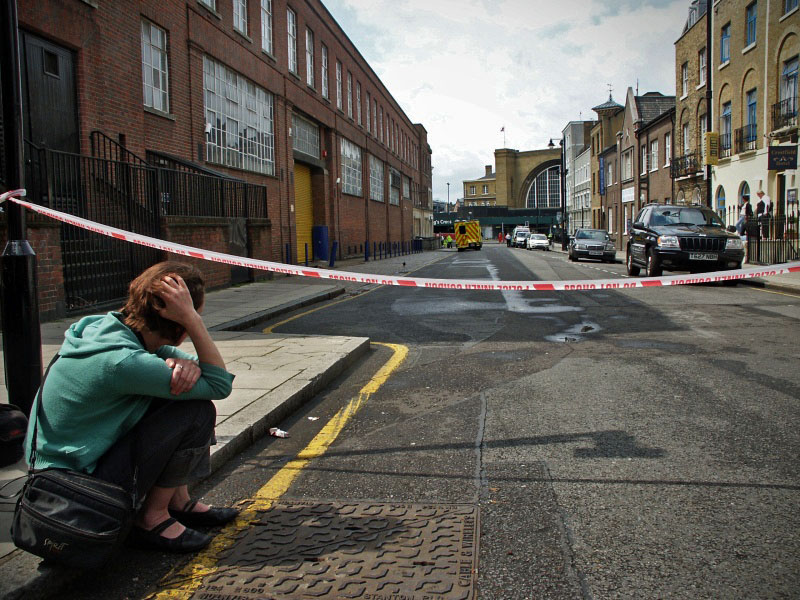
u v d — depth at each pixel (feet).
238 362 20.68
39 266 27.99
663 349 23.30
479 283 13.12
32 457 8.03
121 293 35.47
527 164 383.45
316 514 10.11
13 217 11.40
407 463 12.37
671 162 107.24
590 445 13.09
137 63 43.73
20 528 7.57
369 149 127.85
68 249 31.63
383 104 146.41
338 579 8.10
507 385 18.42
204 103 56.03
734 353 22.24
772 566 8.26
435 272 73.41
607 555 8.65
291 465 12.44
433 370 20.86
